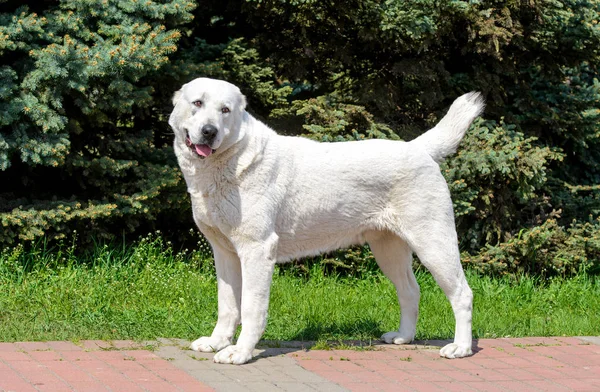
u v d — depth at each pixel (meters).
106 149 7.54
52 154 6.68
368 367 4.97
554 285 8.25
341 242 5.48
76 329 5.59
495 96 8.95
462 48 8.87
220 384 4.42
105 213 7.00
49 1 7.30
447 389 4.54
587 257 8.75
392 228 5.39
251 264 4.98
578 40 8.85
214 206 4.96
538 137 9.31
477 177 8.32
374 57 9.02
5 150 6.57
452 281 5.34
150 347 5.18
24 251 7.09
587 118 9.37
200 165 4.91
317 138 7.93
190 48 8.73
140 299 6.59
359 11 8.27
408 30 8.00
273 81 9.16
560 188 9.54
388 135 8.45
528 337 6.15
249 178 4.93
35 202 7.09
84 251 7.43
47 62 6.53
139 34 7.02
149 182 7.30
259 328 5.00
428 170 5.32
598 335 6.52
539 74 9.69
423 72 8.48
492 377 4.86
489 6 8.53
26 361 4.70
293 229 5.22
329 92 9.20
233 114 4.84
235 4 8.62
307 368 4.88
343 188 5.26
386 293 7.51
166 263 7.56
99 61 6.66
